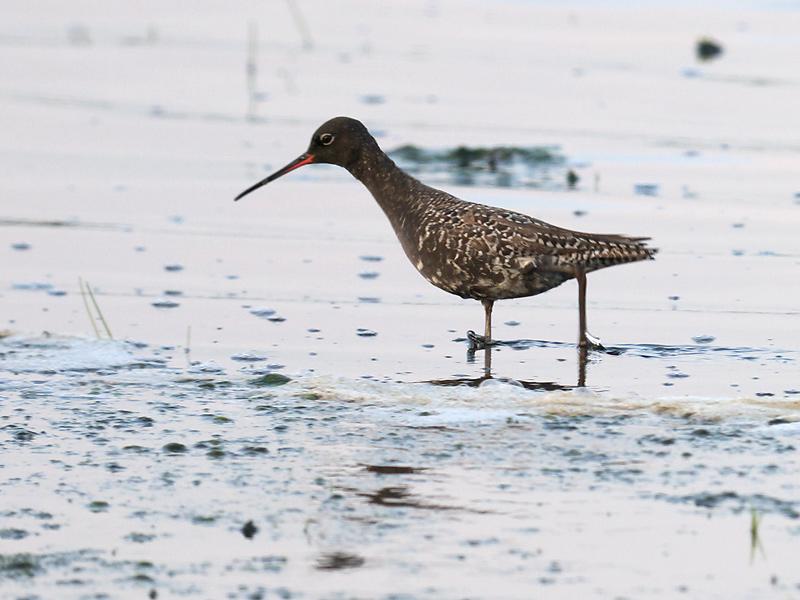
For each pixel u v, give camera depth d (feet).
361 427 36.35
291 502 31.12
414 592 26.81
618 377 41.75
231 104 82.79
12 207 62.23
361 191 66.90
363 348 45.06
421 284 53.11
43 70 91.25
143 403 38.55
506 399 38.70
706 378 41.55
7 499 31.32
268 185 67.05
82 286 51.72
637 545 28.84
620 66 91.86
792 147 73.56
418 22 106.83
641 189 65.92
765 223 60.49
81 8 112.68
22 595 26.66
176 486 32.12
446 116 79.51
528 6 112.16
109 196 64.23
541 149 72.13
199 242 57.77
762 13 107.76
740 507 30.63
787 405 37.68
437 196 46.96
